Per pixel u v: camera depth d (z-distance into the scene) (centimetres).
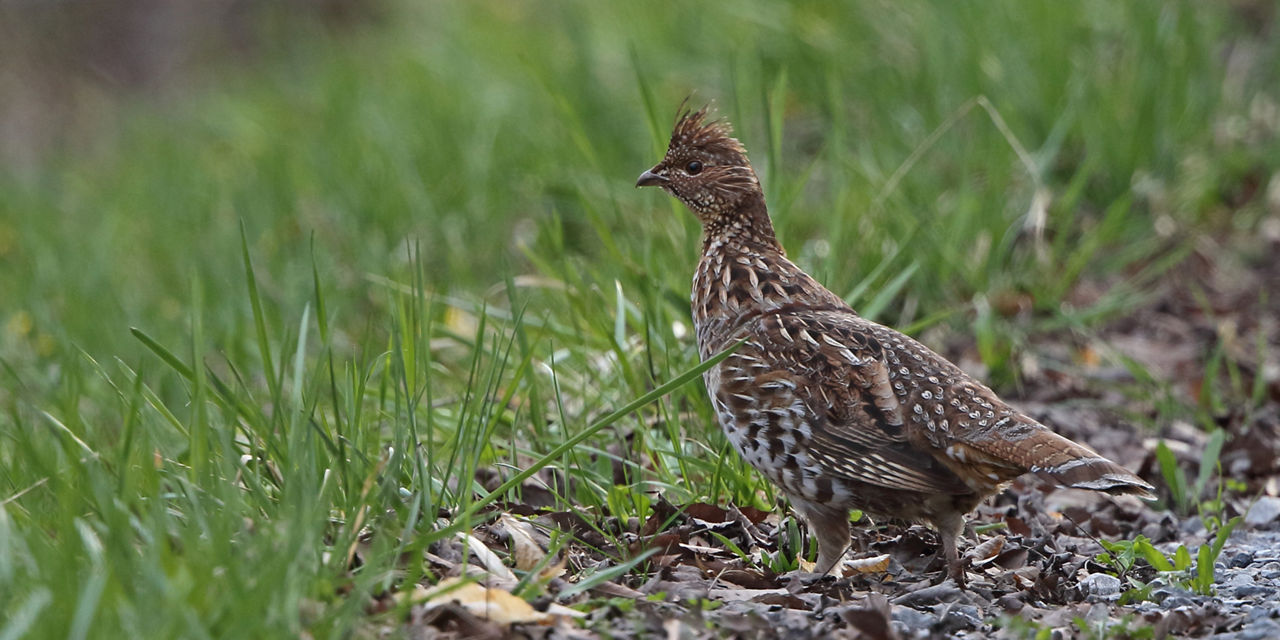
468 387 765
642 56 1830
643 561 740
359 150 1795
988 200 1333
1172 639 641
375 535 664
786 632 624
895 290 1024
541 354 1033
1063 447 702
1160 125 1491
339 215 1633
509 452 899
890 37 1650
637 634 607
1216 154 1501
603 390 977
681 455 832
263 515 671
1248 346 1219
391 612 585
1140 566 776
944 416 724
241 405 746
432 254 1542
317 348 1304
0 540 557
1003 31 1573
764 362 760
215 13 3038
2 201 2098
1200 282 1343
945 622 660
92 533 583
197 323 716
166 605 520
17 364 1260
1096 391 1153
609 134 1655
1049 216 1380
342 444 696
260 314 730
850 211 1254
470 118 1803
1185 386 1156
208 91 2636
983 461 715
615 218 1425
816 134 1608
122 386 1016
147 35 3023
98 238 1752
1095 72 1529
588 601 646
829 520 764
